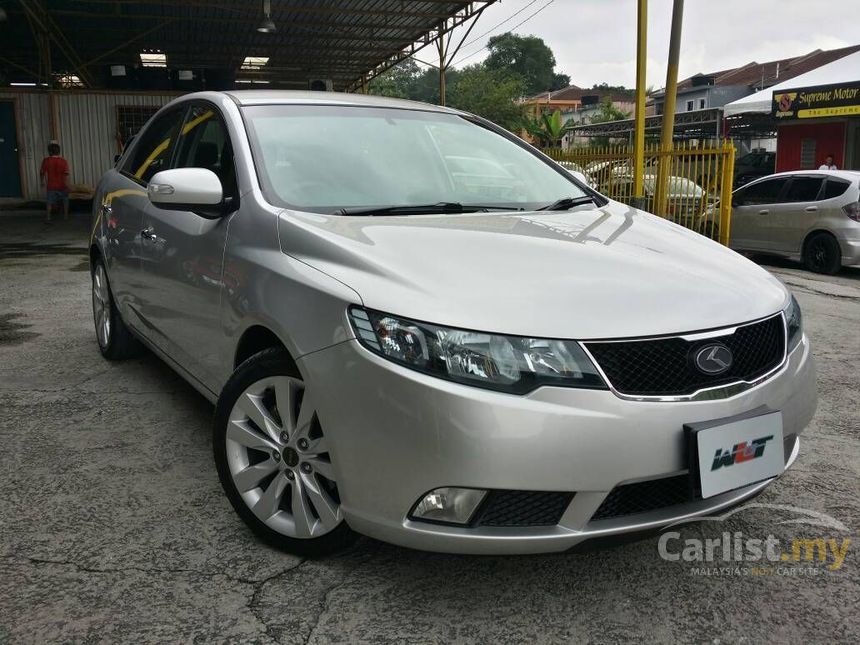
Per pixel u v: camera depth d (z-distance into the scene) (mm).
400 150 3383
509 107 61750
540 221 2971
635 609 2359
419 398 2113
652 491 2248
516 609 2348
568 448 2086
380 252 2443
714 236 11406
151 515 2898
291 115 3385
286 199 2912
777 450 2361
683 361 2213
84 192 17188
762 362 2406
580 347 2131
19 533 2750
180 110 4004
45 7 17172
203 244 3090
